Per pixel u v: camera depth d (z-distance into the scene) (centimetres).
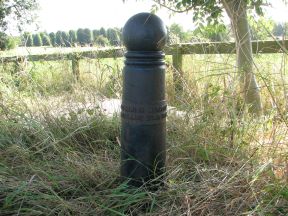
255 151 198
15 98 326
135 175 182
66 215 169
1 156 233
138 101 176
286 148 200
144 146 179
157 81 176
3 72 389
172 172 191
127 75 177
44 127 270
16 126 269
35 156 238
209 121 238
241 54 290
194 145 217
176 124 247
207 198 164
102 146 249
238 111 248
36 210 173
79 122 275
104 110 293
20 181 194
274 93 228
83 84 351
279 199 161
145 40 169
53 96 340
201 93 272
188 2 297
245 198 162
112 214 166
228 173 177
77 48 416
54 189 191
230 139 223
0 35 678
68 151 236
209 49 324
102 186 194
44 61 400
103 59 406
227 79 271
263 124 230
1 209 175
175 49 372
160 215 162
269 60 281
